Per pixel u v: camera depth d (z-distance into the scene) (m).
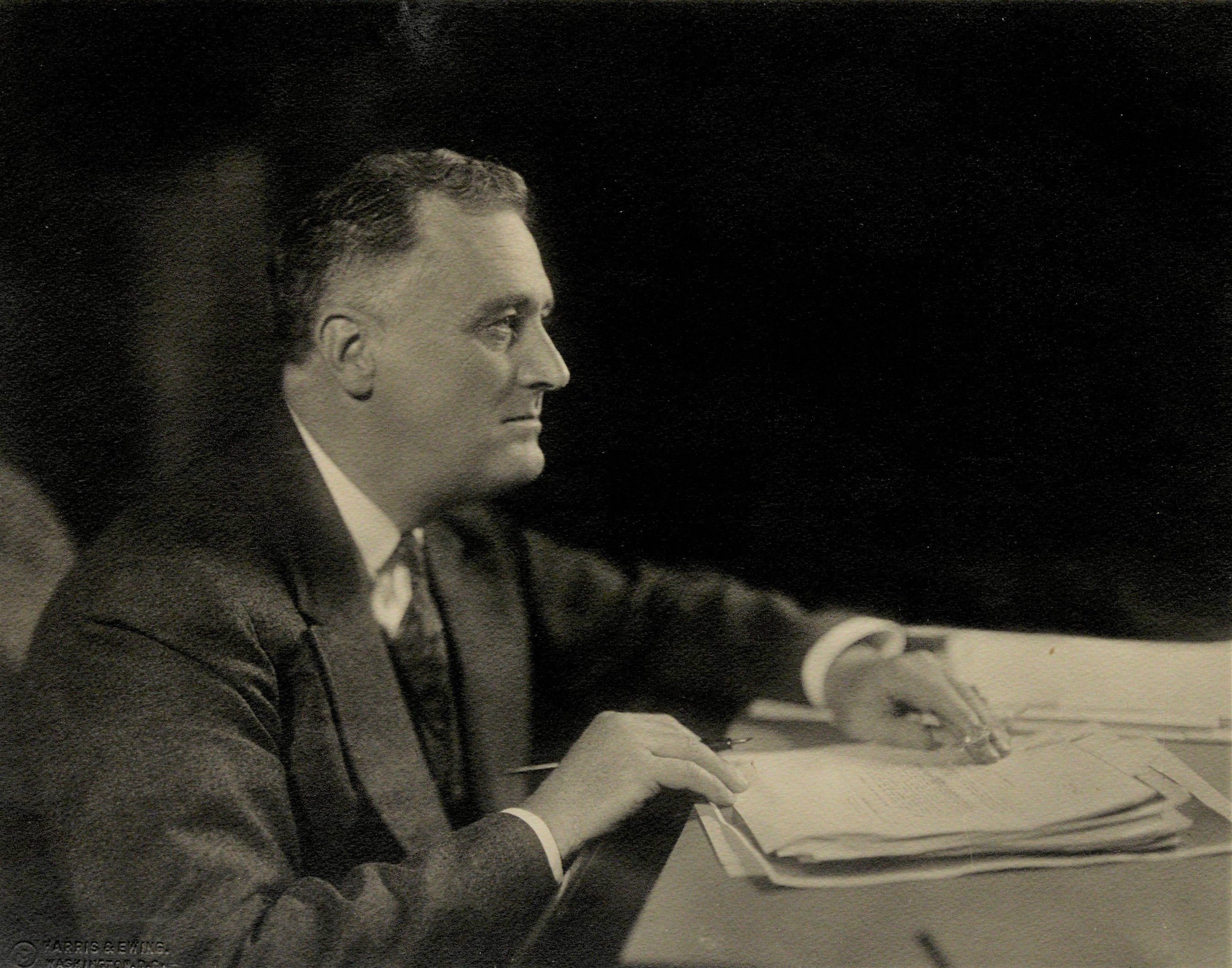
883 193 1.20
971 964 0.72
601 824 0.88
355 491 1.06
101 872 0.82
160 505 0.99
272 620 0.95
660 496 1.21
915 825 0.83
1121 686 1.12
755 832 0.84
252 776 0.86
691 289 1.20
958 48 1.18
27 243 1.13
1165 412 1.22
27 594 1.07
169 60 1.14
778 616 1.16
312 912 0.81
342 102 1.15
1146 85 1.18
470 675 1.13
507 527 1.18
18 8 1.14
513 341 1.09
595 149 1.18
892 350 1.21
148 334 1.12
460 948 0.83
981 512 1.22
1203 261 1.20
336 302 1.06
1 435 1.11
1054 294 1.21
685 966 0.71
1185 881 0.78
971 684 1.13
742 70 1.18
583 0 1.17
